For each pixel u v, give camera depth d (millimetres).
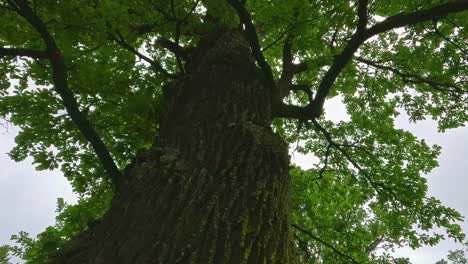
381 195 5973
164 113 2617
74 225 3992
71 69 2877
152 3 2885
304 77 6371
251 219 1363
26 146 3770
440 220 5531
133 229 1310
